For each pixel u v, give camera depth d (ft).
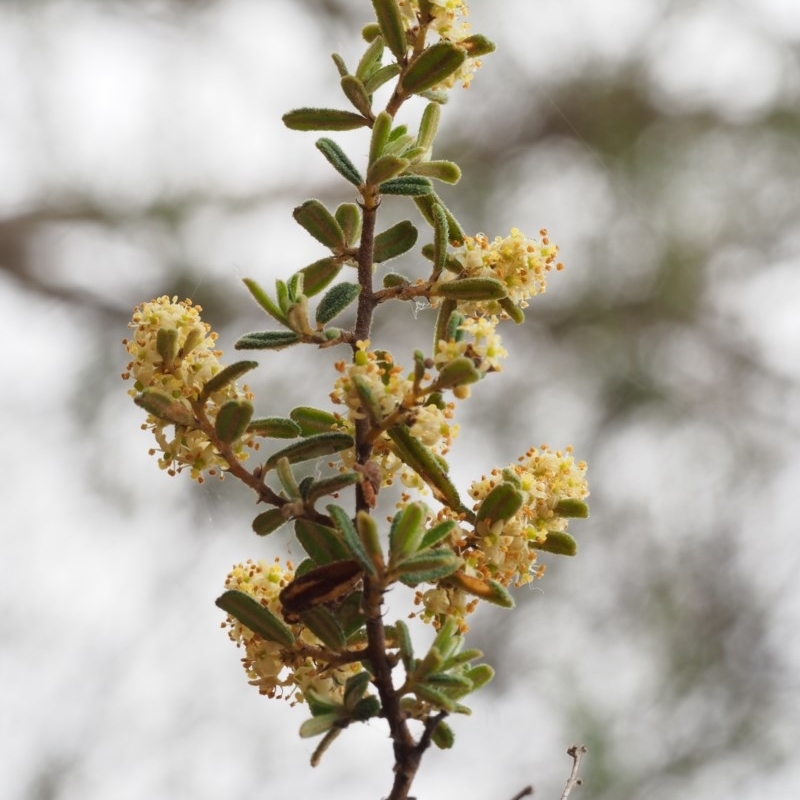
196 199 35.76
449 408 8.75
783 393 37.76
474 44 9.45
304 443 8.73
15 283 36.45
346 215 9.42
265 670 8.67
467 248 9.48
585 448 35.88
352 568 8.30
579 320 36.94
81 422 33.94
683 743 31.30
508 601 8.61
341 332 9.06
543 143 38.19
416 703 8.41
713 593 34.83
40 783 30.04
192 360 9.10
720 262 37.42
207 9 37.68
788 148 37.76
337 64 9.45
